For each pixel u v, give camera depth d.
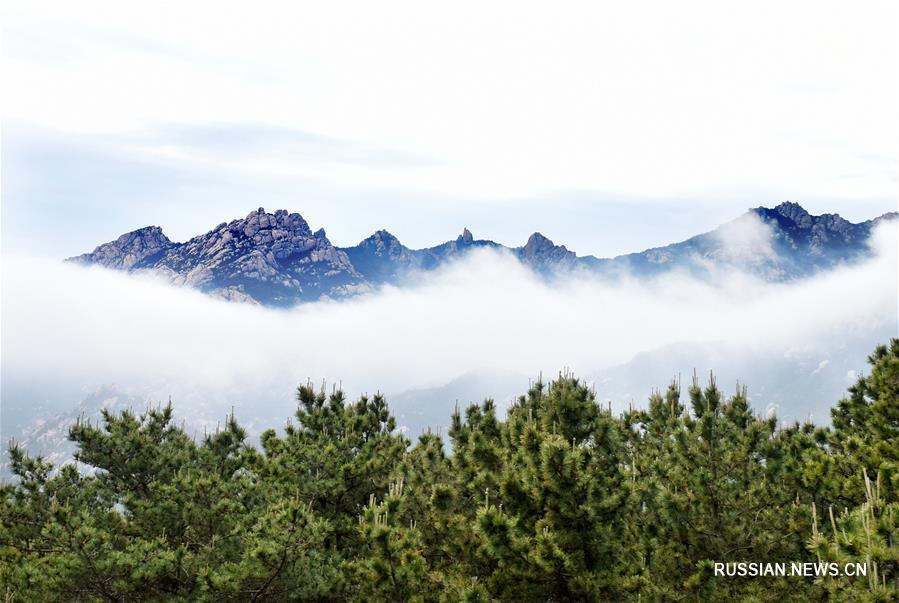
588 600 12.13
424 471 18.33
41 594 14.66
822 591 11.44
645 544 12.75
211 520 17.78
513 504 13.32
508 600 12.81
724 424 15.84
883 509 8.89
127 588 14.89
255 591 15.42
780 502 13.71
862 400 18.11
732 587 12.45
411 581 12.84
